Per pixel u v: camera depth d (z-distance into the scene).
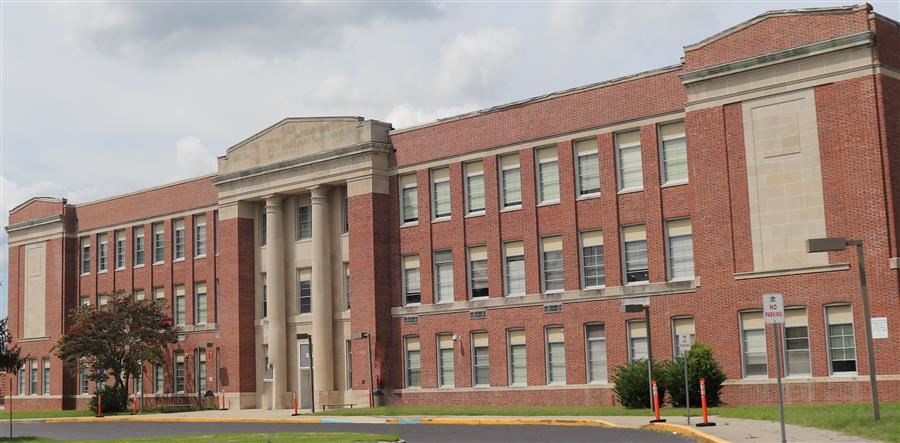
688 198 43.41
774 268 40.22
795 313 39.84
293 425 42.31
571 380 46.47
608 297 45.50
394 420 41.78
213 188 64.50
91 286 72.81
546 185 48.44
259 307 60.72
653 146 44.62
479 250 50.66
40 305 75.25
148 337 62.75
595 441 27.27
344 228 56.31
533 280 48.25
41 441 36.62
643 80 45.19
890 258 37.59
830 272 38.88
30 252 76.75
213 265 64.06
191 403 64.38
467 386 50.12
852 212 38.50
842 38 38.81
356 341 53.66
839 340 38.78
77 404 72.44
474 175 51.19
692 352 40.47
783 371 40.00
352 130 54.69
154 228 68.88
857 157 38.53
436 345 51.72
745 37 41.47
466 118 51.47
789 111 40.22
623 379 41.31
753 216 40.88
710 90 42.31
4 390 78.06
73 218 74.81
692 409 38.28
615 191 45.75
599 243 46.47
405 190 54.00
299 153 57.31
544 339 47.66
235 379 59.88
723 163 41.72
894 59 39.34
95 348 61.91
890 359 37.31
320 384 55.09
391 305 53.69
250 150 60.31
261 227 61.25
